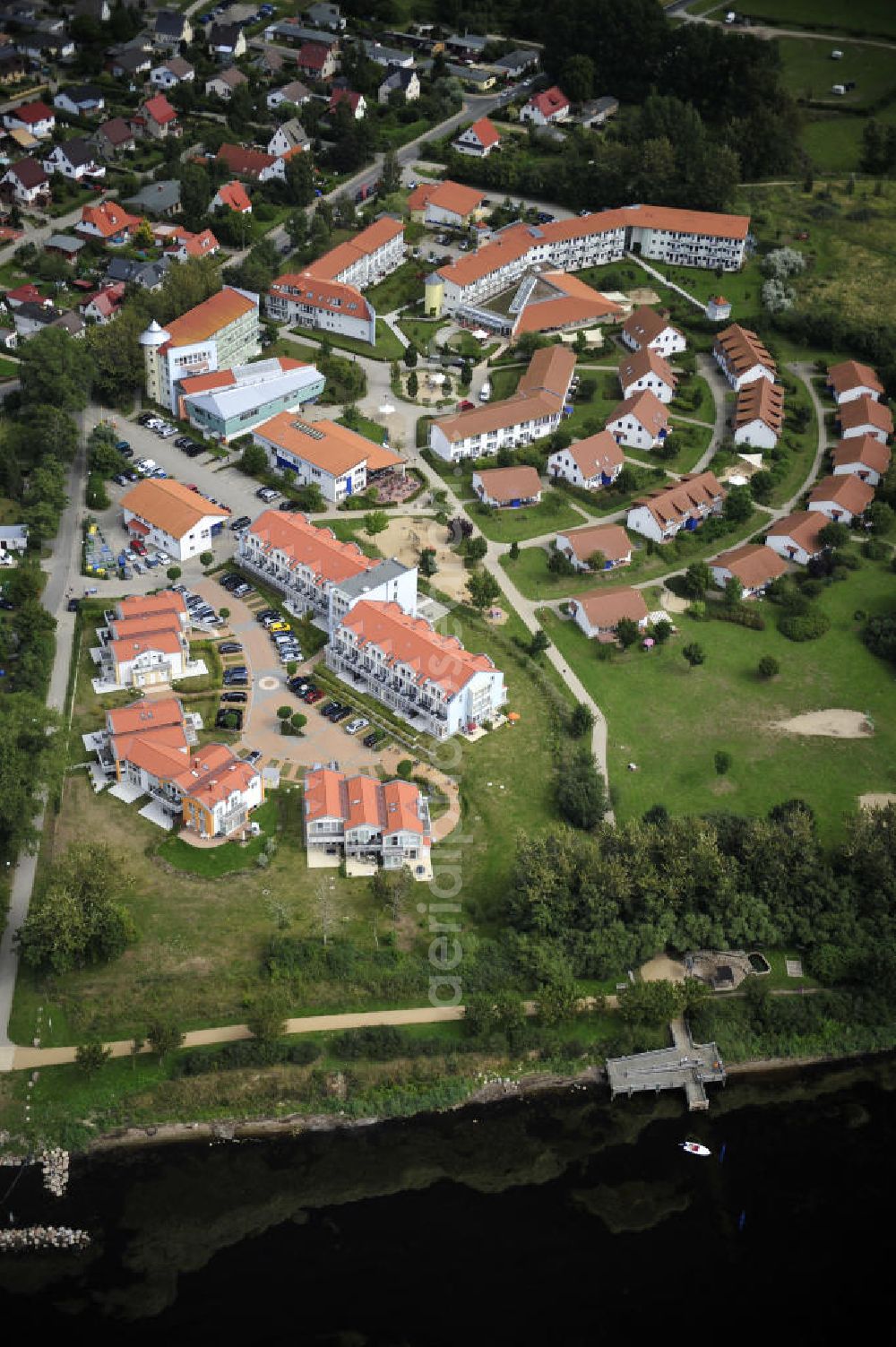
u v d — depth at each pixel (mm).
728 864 199250
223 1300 153750
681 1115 178750
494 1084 178750
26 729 199250
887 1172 173625
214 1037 177375
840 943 193500
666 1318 155125
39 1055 173625
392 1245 161000
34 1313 151250
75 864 186000
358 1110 173500
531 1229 164000
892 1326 155750
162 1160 167625
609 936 189875
